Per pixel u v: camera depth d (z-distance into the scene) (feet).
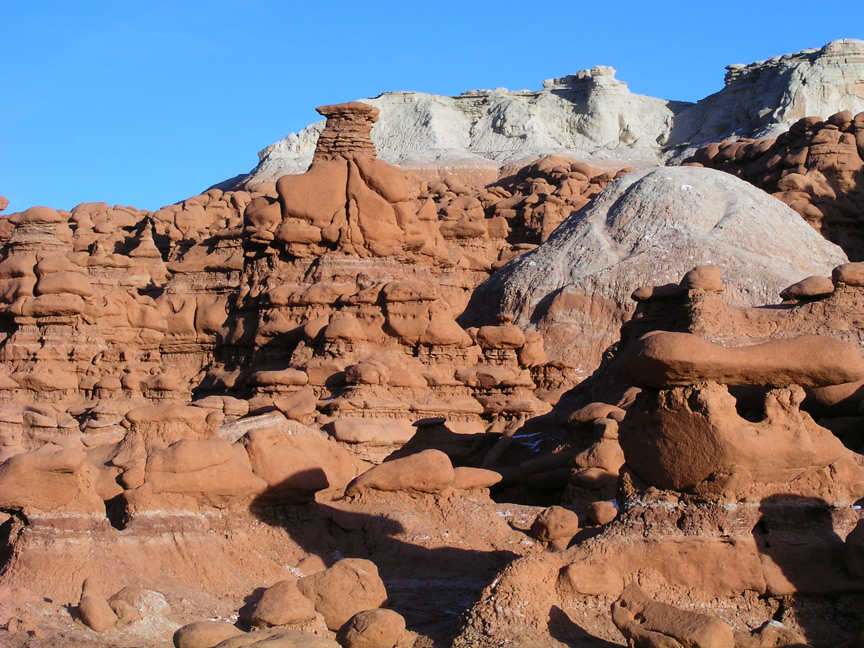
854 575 45.32
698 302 89.35
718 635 40.11
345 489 67.26
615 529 47.16
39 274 119.65
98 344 120.57
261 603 45.93
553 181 265.75
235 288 139.74
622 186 189.16
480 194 255.50
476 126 397.19
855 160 209.97
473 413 106.93
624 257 171.22
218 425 62.28
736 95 377.09
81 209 222.07
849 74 338.75
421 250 132.46
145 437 60.70
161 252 202.59
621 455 75.05
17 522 51.26
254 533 59.41
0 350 117.70
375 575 49.42
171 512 55.06
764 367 46.03
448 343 115.65
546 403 109.70
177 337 139.13
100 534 51.70
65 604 48.16
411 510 65.92
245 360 130.41
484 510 67.10
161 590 50.83
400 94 411.75
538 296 170.30
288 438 66.08
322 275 128.26
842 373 46.14
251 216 135.03
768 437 46.21
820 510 46.85
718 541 45.91
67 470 50.52
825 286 86.22
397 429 96.27
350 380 107.14
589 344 159.94
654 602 42.68
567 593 45.06
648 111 394.32
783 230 173.37
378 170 131.23
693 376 46.29
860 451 70.33
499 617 43.91
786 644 41.50
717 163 237.25
